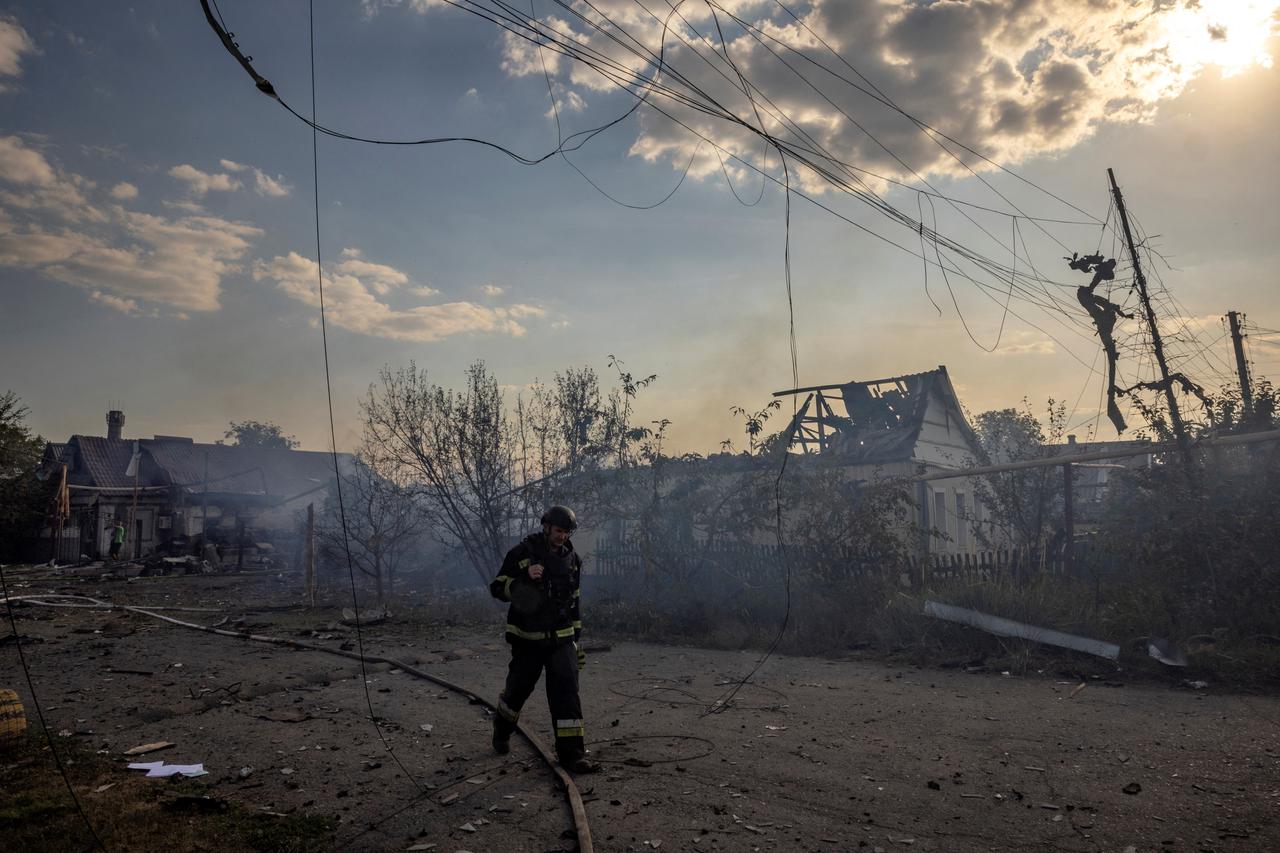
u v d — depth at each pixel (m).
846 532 11.96
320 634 12.32
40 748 5.88
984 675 8.27
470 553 15.36
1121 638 8.55
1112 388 12.81
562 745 5.16
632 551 14.62
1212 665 7.71
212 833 4.23
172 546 32.22
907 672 8.54
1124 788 4.64
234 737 6.27
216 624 13.56
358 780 5.14
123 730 6.55
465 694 7.73
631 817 4.38
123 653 10.62
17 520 32.22
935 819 4.27
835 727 6.25
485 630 12.66
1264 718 6.16
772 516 12.29
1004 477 15.77
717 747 5.75
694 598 12.36
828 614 10.90
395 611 15.17
